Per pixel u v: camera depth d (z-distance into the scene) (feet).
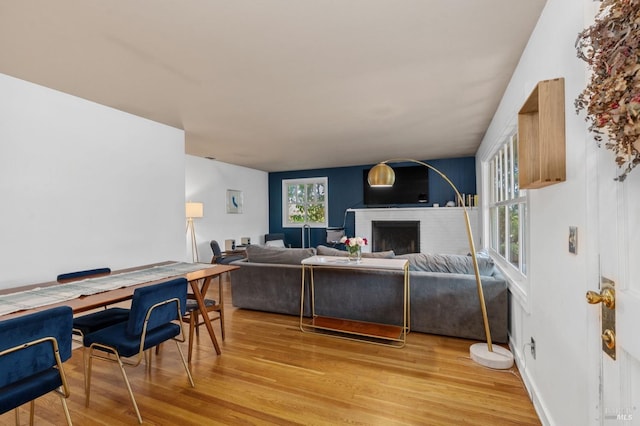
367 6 5.32
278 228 26.27
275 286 11.66
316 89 8.93
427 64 7.45
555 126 4.41
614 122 2.40
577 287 4.06
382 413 5.96
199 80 8.29
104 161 10.11
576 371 4.12
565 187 4.43
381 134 14.06
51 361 4.58
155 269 8.50
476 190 19.43
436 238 20.51
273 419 5.81
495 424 5.61
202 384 7.02
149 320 6.03
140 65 7.43
